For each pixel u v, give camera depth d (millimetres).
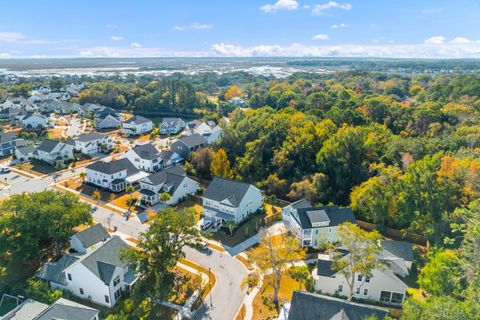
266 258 39656
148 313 37969
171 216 41844
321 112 98375
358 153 69875
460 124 85688
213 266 47312
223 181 64062
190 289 42250
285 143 77812
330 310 31734
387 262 43062
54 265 42406
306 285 43500
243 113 108812
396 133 92625
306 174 72188
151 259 41250
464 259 36562
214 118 134250
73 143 96188
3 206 45969
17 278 43375
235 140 85062
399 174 60094
